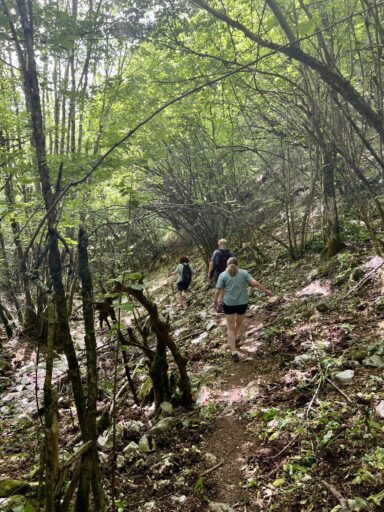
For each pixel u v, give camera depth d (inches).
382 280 215.8
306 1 172.7
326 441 122.5
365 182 201.8
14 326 382.9
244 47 240.1
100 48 198.7
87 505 78.7
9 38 104.1
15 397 232.1
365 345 169.8
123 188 138.6
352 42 204.5
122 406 180.7
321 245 324.8
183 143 380.2
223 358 214.8
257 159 451.8
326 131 222.8
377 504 98.3
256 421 147.9
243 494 115.9
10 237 365.1
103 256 362.9
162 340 166.7
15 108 282.4
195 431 151.3
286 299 267.7
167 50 241.1
